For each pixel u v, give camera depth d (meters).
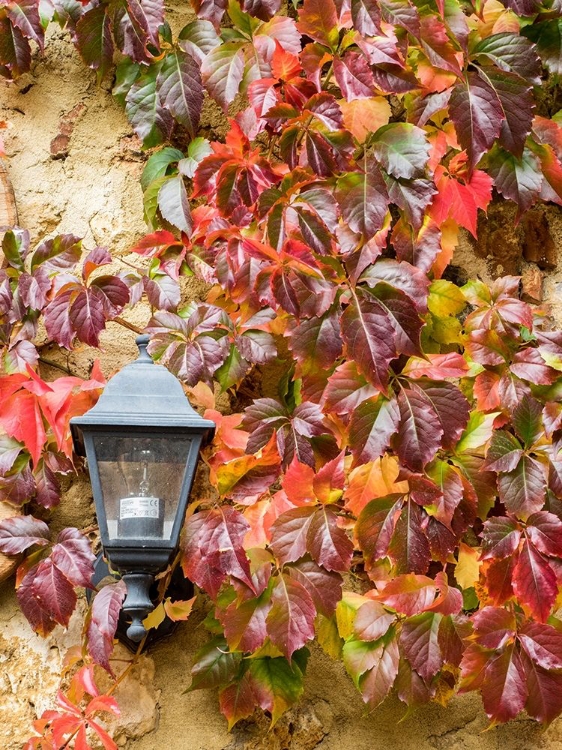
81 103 1.95
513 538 1.71
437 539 1.69
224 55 1.83
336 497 1.62
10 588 1.75
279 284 1.66
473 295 1.83
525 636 1.69
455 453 1.77
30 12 1.86
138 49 1.83
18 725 1.68
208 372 1.71
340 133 1.74
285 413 1.70
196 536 1.61
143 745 1.73
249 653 1.71
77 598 1.76
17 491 1.73
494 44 1.81
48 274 1.77
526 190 1.85
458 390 1.68
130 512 1.53
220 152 1.73
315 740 1.79
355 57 1.75
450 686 1.82
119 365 1.87
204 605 1.80
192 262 1.82
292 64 1.75
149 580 1.56
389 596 1.63
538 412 1.78
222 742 1.75
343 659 1.70
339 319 1.70
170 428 1.53
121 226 1.91
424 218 1.79
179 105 1.85
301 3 1.97
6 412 1.67
